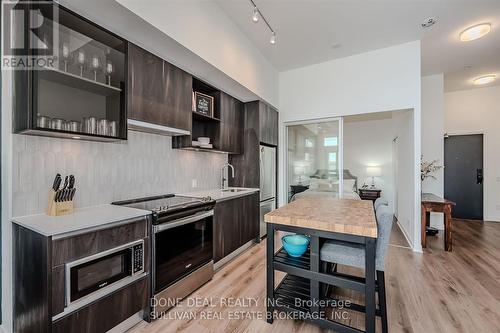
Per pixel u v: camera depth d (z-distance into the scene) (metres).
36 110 1.46
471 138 5.47
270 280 1.83
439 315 1.91
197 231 2.33
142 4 1.79
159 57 2.30
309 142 4.35
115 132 1.91
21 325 1.50
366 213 1.92
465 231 4.45
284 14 2.81
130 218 1.68
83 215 1.69
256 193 3.69
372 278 1.51
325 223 1.61
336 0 2.57
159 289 1.90
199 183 3.30
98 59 1.83
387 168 6.12
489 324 1.79
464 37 3.29
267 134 4.11
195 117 3.05
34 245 1.37
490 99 5.30
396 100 3.55
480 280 2.50
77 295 1.38
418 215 3.42
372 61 3.72
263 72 3.83
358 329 1.66
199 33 2.38
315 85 4.19
